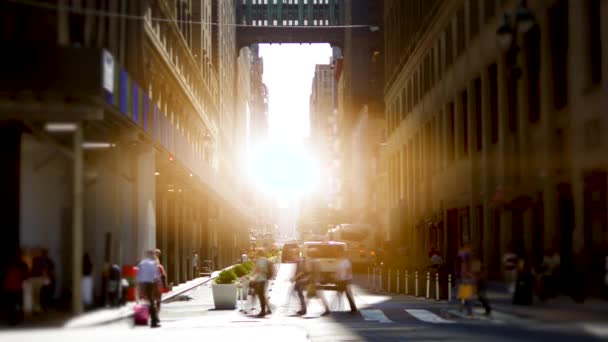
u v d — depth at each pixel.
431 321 22.33
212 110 74.62
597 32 28.78
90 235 26.16
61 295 23.12
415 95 65.56
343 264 26.39
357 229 65.12
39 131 21.95
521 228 37.84
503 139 38.78
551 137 32.19
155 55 39.50
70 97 21.19
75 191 22.67
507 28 24.11
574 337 13.54
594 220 28.30
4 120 21.03
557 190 31.98
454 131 51.69
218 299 29.31
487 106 43.06
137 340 16.28
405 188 70.94
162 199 43.69
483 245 43.97
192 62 55.72
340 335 18.41
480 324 19.81
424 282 34.09
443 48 53.66
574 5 29.94
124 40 32.19
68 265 23.23
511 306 24.16
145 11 36.22
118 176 29.58
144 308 21.39
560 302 21.98
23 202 22.44
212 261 68.12
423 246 62.28
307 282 26.22
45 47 20.42
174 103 48.28
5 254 22.12
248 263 38.06
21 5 21.27
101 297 25.20
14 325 18.41
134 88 27.81
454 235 52.75
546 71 32.69
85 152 24.78
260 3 144.38
